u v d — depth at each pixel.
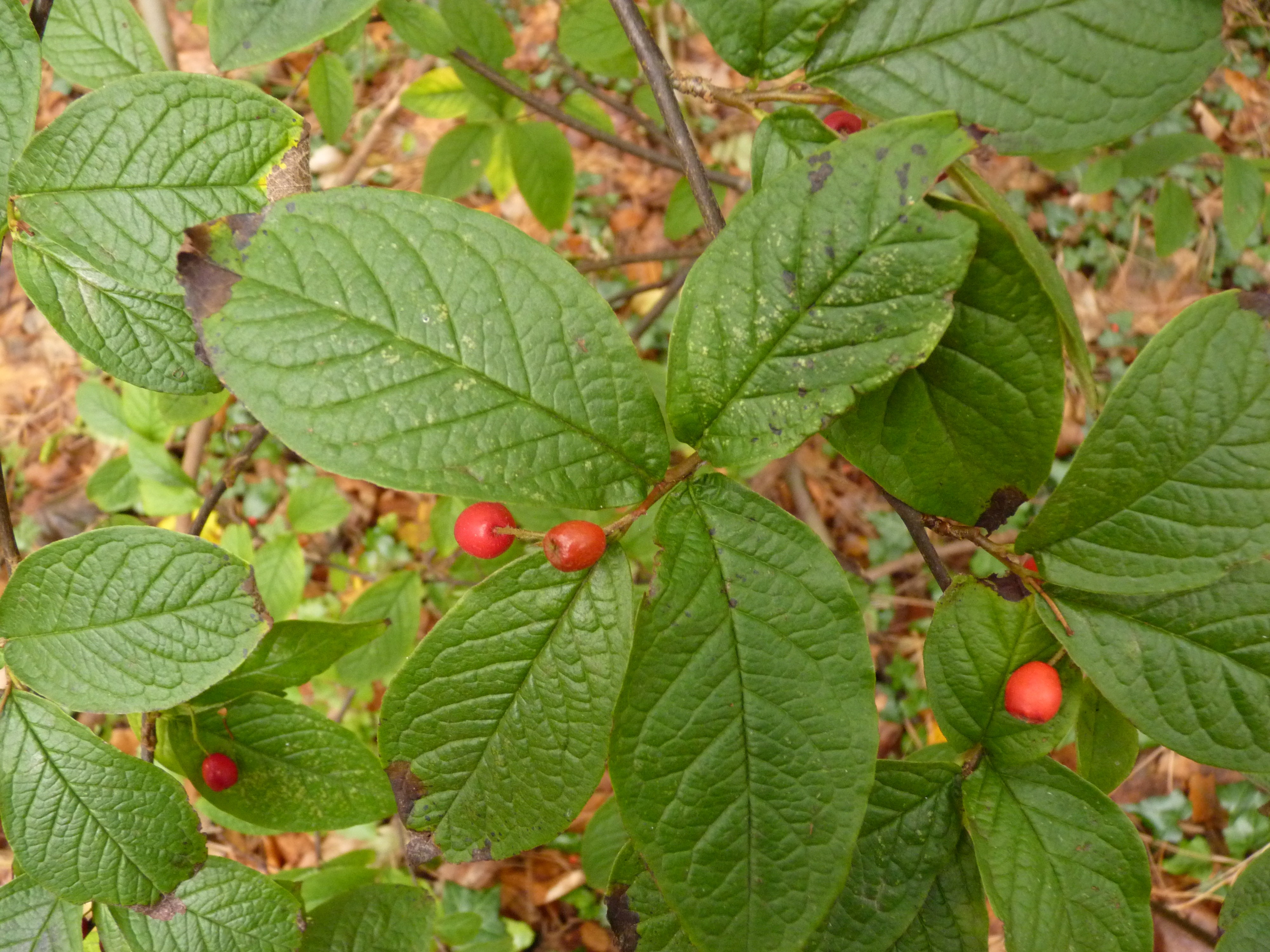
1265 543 0.12
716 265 0.11
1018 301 0.12
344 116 0.30
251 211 0.13
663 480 0.12
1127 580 0.13
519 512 0.24
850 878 0.15
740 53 0.13
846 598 0.12
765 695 0.12
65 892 0.14
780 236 0.11
